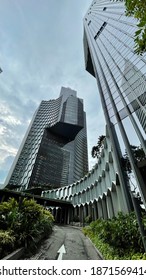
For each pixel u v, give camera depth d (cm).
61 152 9919
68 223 3512
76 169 10012
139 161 962
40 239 916
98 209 2203
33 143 9406
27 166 8119
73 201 3681
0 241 539
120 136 1249
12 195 3269
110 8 2702
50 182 7719
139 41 262
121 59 1667
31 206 891
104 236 749
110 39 2233
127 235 571
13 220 697
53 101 12669
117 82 1598
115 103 1479
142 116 1053
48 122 10800
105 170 1914
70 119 11181
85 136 13538
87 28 3694
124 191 1071
